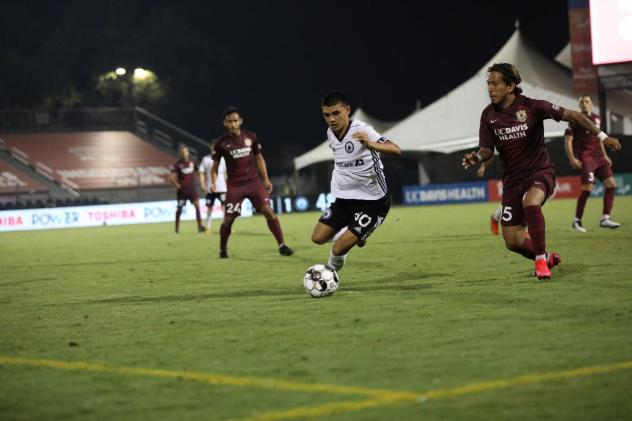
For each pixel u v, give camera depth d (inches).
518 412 389.7
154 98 5054.1
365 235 785.6
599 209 2244.1
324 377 466.0
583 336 542.9
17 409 431.2
